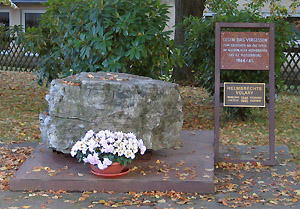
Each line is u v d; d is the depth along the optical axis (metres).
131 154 5.29
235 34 6.46
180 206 4.92
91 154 5.33
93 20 7.15
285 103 11.57
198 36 8.81
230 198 5.19
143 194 5.26
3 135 8.01
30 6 19.67
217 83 6.56
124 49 7.28
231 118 9.65
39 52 9.12
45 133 6.00
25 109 10.12
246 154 7.14
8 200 5.05
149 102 5.75
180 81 14.20
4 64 15.96
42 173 5.52
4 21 19.95
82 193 5.29
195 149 6.72
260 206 4.96
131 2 7.28
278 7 15.34
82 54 7.15
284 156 7.05
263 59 6.45
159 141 6.01
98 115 5.64
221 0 13.87
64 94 5.69
